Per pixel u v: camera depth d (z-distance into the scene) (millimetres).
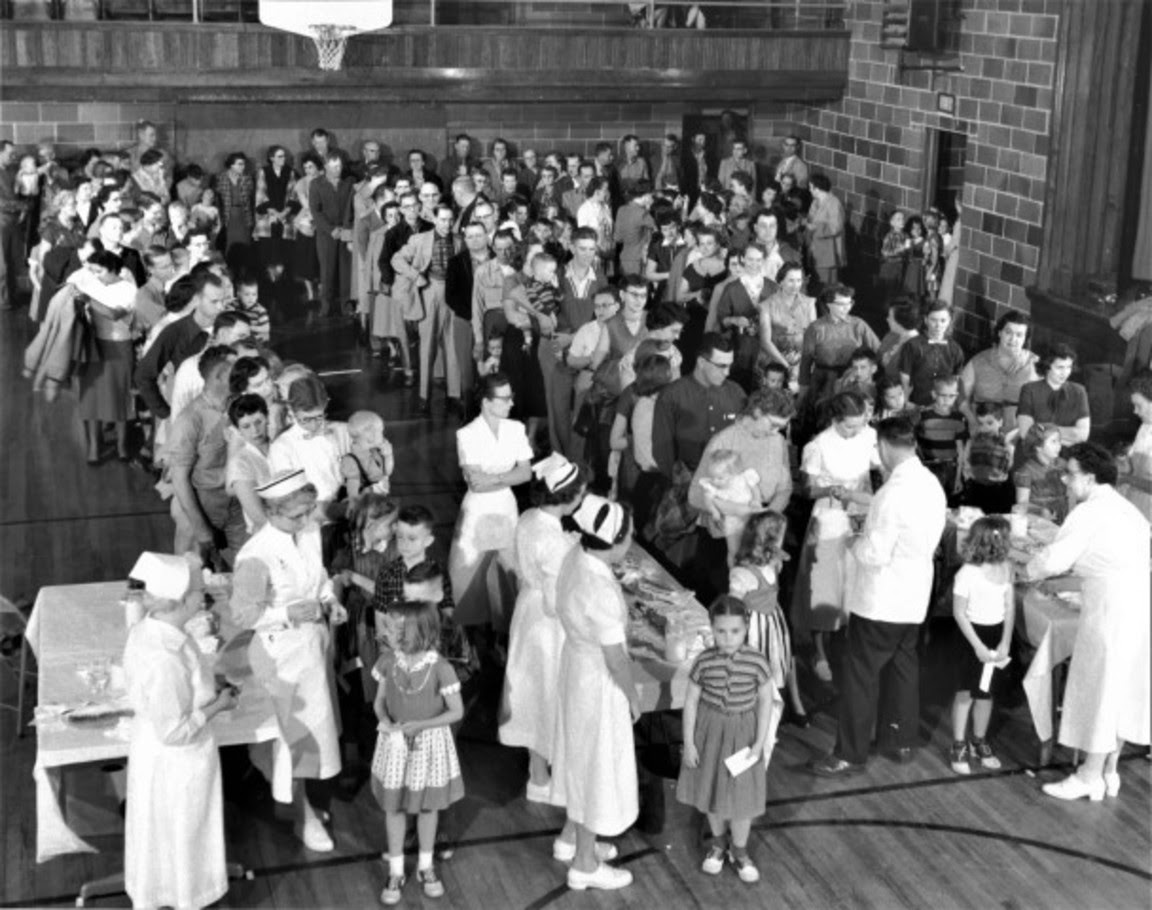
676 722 7727
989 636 7527
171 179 16500
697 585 8438
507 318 11023
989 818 7395
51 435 12375
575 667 6523
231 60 16422
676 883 6777
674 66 17609
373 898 6586
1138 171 13422
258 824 7109
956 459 9188
